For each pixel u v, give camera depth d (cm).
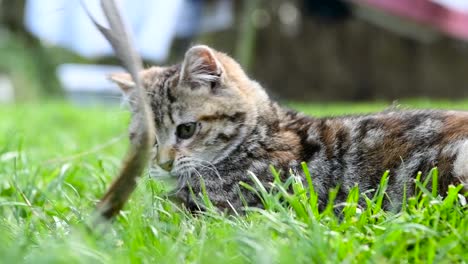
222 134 92
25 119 165
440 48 288
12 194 96
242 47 217
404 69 290
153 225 81
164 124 93
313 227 78
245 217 85
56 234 82
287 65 294
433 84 290
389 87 291
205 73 93
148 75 96
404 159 90
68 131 147
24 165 102
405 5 234
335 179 90
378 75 291
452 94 290
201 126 92
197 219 84
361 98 292
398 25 256
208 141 92
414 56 290
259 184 85
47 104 217
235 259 75
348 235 78
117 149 121
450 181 88
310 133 93
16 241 79
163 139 93
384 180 85
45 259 74
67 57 274
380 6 232
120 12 81
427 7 238
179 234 80
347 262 74
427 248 76
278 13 294
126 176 79
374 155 90
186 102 93
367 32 290
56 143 126
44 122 163
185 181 92
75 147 119
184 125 93
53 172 100
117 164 102
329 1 245
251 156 92
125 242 79
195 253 77
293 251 75
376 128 92
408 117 92
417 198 84
